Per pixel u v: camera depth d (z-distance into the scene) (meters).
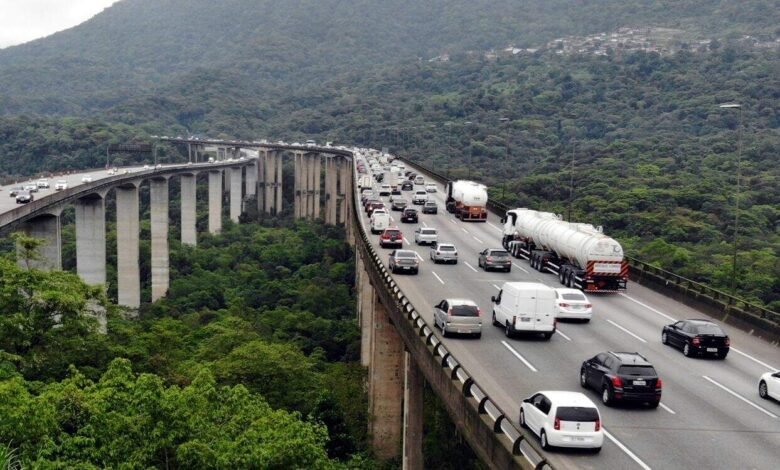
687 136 198.25
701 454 27.52
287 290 104.44
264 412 34.06
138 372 47.34
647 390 32.19
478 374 36.09
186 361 54.69
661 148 176.88
